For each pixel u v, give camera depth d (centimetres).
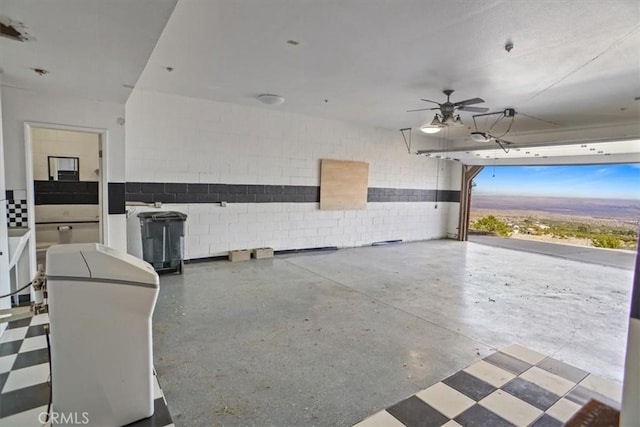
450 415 223
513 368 285
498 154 797
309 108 652
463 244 931
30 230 405
